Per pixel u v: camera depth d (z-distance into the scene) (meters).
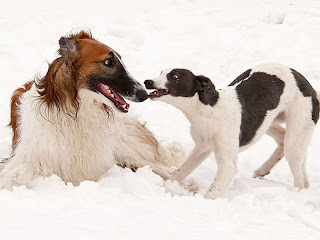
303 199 6.01
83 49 6.09
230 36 14.76
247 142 6.96
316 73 12.02
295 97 7.07
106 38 14.43
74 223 4.25
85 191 5.38
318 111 7.27
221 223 4.62
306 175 7.32
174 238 4.07
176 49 13.92
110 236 3.99
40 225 4.14
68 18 16.27
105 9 17.58
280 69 7.17
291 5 17.58
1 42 13.80
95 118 6.46
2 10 17.06
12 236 3.85
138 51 13.84
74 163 6.55
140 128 8.04
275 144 9.30
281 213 5.16
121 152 7.44
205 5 18.30
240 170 8.30
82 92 6.20
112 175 6.66
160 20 16.11
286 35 14.62
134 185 5.80
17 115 7.03
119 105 6.24
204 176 7.80
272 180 7.21
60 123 6.32
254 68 7.27
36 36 14.43
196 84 6.48
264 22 16.11
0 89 11.12
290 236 4.43
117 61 6.21
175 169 7.40
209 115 6.54
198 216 4.76
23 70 12.26
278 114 7.33
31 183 6.13
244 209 5.18
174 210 4.89
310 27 15.11
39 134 6.37
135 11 17.27
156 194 5.66
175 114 10.46
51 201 4.97
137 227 4.25
